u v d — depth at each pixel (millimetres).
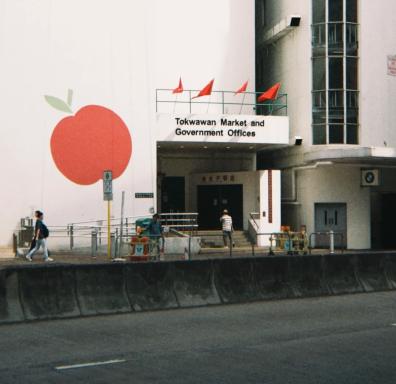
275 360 9961
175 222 37562
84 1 32188
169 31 36062
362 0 36281
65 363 9781
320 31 36062
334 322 13562
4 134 30969
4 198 30922
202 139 33281
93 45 32281
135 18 32906
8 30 31125
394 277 19641
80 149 31953
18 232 30172
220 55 36688
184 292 15953
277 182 34844
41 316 13852
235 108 36812
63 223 31578
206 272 16391
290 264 17734
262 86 40344
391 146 36656
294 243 29844
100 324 13398
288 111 37625
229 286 16672
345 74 35875
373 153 31906
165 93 35906
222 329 12742
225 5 36875
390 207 40031
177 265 16000
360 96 36125
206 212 37625
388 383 8633
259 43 40406
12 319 13484
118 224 30766
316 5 36156
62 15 31859
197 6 36500
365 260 19172
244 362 9828
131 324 13383
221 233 34656
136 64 32844
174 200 38188
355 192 36781
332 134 35688
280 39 38562
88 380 8758
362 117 36031
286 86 37844
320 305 16219
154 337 11898
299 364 9695
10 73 31109
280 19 38000
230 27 36906
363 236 36812
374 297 17797
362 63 36188
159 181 37906
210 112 36438
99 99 32281
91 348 10906
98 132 32219
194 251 30734
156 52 35844
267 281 17281
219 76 36625
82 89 32094
